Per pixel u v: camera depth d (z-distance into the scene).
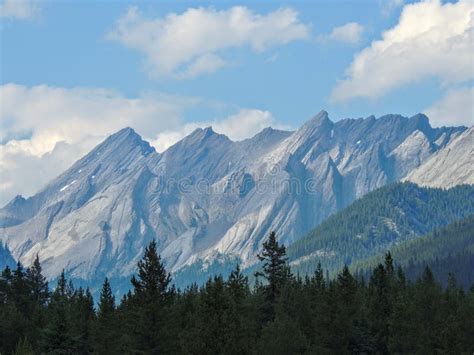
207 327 120.44
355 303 176.25
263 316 165.25
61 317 150.00
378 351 168.38
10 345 169.38
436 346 160.38
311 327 163.75
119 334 154.50
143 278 142.38
